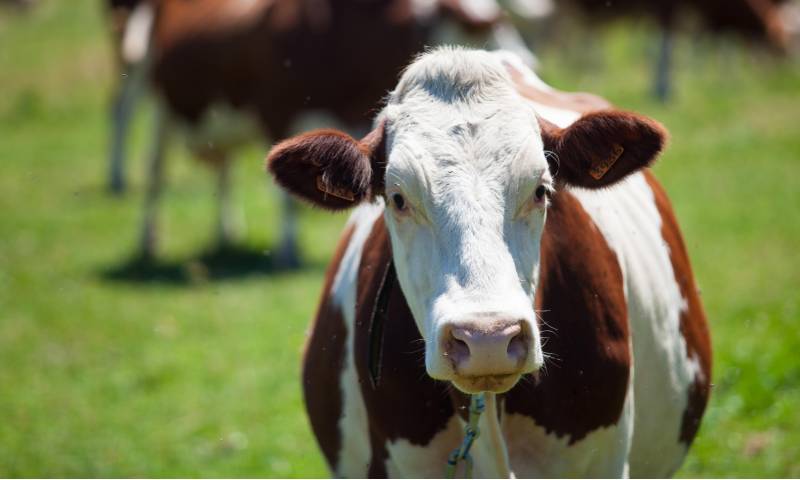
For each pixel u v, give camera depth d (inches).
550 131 211.0
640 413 241.1
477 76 205.6
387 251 226.8
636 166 210.4
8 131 1132.5
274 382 454.3
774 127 920.3
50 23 1590.8
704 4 1120.8
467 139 198.1
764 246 591.8
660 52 1070.4
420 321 196.9
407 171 196.4
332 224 736.3
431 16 621.6
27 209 821.2
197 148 681.0
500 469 211.5
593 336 216.4
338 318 240.8
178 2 692.7
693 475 340.2
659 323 243.4
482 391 183.8
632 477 250.1
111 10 892.0
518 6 1035.9
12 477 376.2
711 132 910.4
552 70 1222.9
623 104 1037.8
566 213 222.4
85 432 413.7
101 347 510.0
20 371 482.0
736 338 443.2
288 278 608.1
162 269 647.1
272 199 805.2
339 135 205.9
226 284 604.7
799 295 496.4
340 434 241.0
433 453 219.5
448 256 189.5
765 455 347.3
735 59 1165.1
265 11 629.0
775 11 1280.8
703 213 668.7
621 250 235.0
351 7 616.7
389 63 618.8
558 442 217.2
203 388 453.1
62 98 1242.6
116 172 882.8
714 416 375.2
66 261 673.6
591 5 1190.9
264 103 634.8
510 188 194.1
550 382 213.0
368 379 223.3
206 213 783.7
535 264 196.2
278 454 387.2
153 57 717.3
